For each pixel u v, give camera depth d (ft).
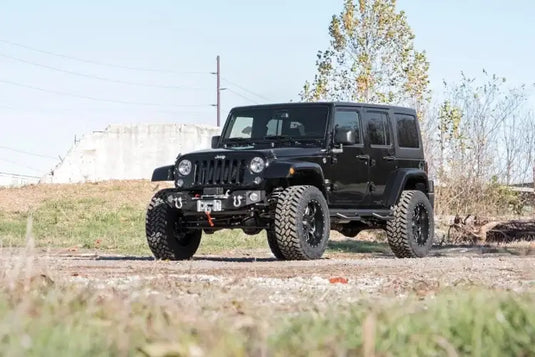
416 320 14.01
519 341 13.44
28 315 13.46
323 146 47.14
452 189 101.55
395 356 12.46
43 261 26.89
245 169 44.47
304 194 44.32
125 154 151.64
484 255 56.03
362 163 49.26
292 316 15.79
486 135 104.68
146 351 11.05
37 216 93.35
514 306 15.23
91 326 13.03
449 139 105.40
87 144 150.00
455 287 23.26
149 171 151.94
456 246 69.41
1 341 10.94
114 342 11.56
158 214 46.60
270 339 12.69
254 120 49.21
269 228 45.62
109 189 110.01
